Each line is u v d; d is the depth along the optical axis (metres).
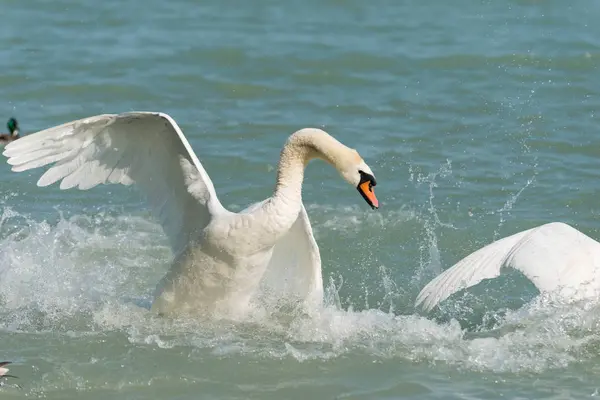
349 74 20.45
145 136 10.73
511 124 17.83
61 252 13.36
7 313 11.64
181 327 11.16
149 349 10.65
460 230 14.14
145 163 11.00
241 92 19.62
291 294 11.55
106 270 12.93
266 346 10.75
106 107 18.88
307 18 23.84
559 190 15.27
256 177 15.91
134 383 9.97
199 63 20.98
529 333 10.87
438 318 11.88
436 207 14.80
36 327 11.24
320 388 9.92
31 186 15.45
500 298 12.34
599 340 10.69
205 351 10.62
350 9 24.45
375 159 16.45
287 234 11.18
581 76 20.09
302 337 10.98
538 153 16.62
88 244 13.66
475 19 23.59
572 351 10.59
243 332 11.02
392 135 17.47
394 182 15.65
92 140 10.76
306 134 10.66
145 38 22.50
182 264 10.86
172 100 19.17
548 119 17.98
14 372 10.10
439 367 10.34
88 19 23.75
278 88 19.81
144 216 14.66
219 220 10.47
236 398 9.73
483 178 15.76
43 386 9.84
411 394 9.75
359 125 17.94
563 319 10.67
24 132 17.58
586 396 9.68
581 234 10.38
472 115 18.28
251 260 10.63
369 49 21.69
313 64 20.92
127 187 15.55
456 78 20.14
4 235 13.89
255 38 22.42
